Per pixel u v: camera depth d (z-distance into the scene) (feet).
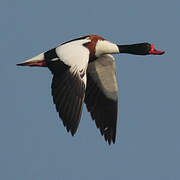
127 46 53.52
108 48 51.37
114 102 53.98
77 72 46.44
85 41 49.88
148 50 53.88
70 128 45.57
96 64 52.90
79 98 46.03
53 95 46.09
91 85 53.98
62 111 45.75
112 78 53.31
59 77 46.68
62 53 47.55
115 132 54.13
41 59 48.19
